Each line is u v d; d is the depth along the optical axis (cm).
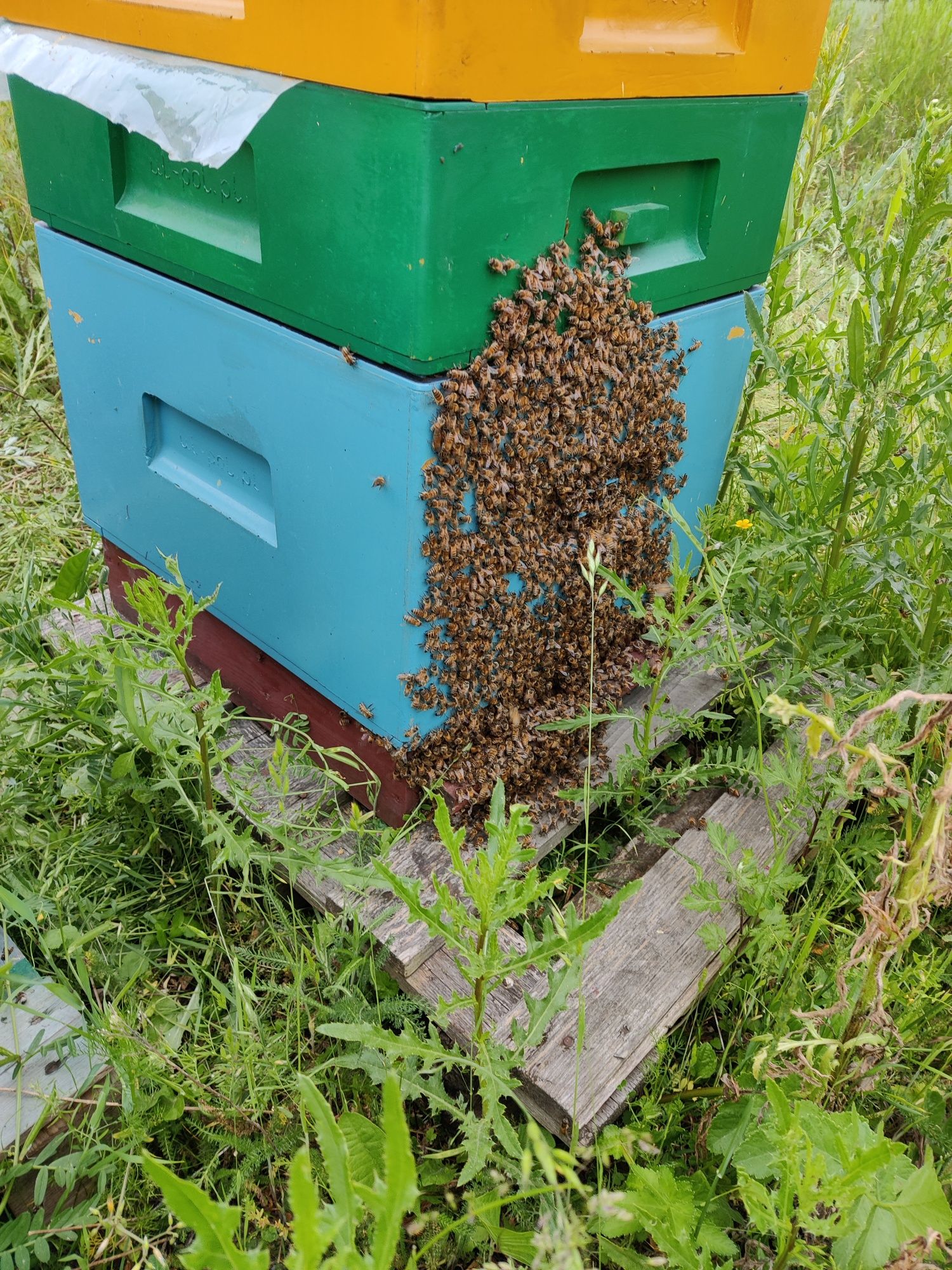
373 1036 111
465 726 169
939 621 201
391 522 142
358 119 118
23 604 197
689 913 165
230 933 170
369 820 178
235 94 129
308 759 168
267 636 182
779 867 154
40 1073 137
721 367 193
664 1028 146
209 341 160
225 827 148
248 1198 129
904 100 459
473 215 123
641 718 201
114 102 144
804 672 175
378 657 157
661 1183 111
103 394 196
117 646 150
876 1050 121
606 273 150
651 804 189
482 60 113
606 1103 136
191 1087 136
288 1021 143
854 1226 91
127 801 178
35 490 302
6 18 174
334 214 127
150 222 162
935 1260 104
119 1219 121
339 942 156
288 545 165
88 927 164
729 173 166
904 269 162
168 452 192
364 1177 117
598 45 129
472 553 148
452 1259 129
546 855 180
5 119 386
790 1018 146
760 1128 110
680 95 146
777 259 201
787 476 196
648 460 181
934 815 99
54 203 183
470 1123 117
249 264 146
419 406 130
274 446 157
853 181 347
